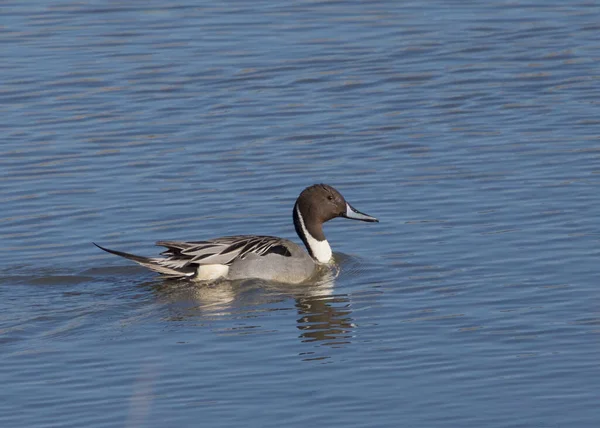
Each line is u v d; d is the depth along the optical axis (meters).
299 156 19.66
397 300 13.92
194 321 13.43
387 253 15.73
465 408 10.64
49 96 23.00
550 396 10.82
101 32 26.94
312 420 10.48
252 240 15.44
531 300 13.51
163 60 25.03
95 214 17.27
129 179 18.73
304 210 16.05
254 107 22.28
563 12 27.70
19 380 11.63
